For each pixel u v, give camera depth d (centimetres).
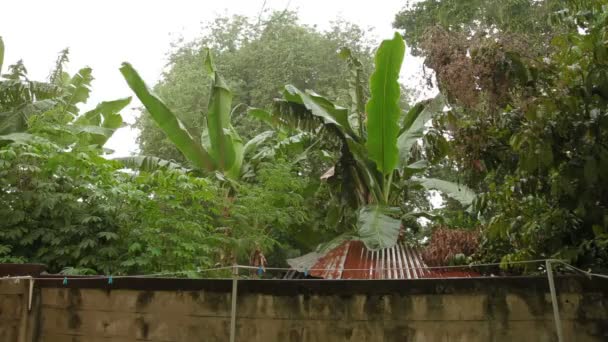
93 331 463
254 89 1556
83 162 626
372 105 786
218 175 845
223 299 435
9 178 617
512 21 696
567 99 394
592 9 445
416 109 948
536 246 445
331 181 994
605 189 405
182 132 902
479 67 429
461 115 491
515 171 468
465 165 466
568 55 412
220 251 759
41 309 488
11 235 579
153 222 610
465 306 386
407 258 762
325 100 977
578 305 366
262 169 934
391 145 818
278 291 424
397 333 395
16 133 702
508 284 382
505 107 462
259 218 834
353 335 403
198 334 434
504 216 467
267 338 418
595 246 425
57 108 833
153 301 453
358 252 809
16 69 957
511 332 375
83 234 601
